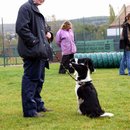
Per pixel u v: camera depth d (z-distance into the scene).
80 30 30.61
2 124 6.95
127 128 6.46
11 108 8.52
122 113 7.62
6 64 26.20
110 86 11.76
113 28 33.62
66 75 15.50
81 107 7.40
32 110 7.46
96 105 7.23
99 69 18.66
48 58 7.66
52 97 9.89
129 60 14.90
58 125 6.71
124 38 14.75
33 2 7.42
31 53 7.22
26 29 7.18
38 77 7.46
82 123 6.80
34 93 7.54
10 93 10.96
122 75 15.08
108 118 7.14
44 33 7.51
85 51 28.36
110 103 8.74
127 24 14.77
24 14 7.21
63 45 15.43
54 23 28.67
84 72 7.30
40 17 7.49
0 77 15.59
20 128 6.61
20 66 23.98
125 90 10.83
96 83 12.54
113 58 19.14
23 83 7.42
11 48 26.81
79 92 7.34
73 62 7.37
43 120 7.14
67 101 9.20
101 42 28.34
